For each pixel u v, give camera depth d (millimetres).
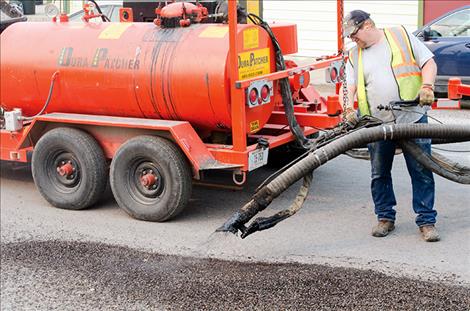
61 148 7109
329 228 6348
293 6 16359
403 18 15352
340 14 7480
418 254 5621
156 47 6727
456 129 5496
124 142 6906
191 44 6559
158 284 5191
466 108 10930
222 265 5531
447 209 6691
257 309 4695
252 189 7672
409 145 5629
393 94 5668
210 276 5273
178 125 6527
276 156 8195
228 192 7613
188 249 5996
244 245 6012
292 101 7133
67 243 6141
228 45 6371
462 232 6078
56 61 7250
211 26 6707
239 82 6199
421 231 5973
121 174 6781
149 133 6762
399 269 5320
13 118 7387
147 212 6699
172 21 6789
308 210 6879
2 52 7602
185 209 7098
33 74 7395
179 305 4848
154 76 6668
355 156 7242
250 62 6527
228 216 6855
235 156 6387
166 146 6520
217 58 6367
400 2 15273
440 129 5449
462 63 11328
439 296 4699
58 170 7176
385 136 5434
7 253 5973
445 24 11758
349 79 5832
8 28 7770
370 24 5691
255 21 6797
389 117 5723
